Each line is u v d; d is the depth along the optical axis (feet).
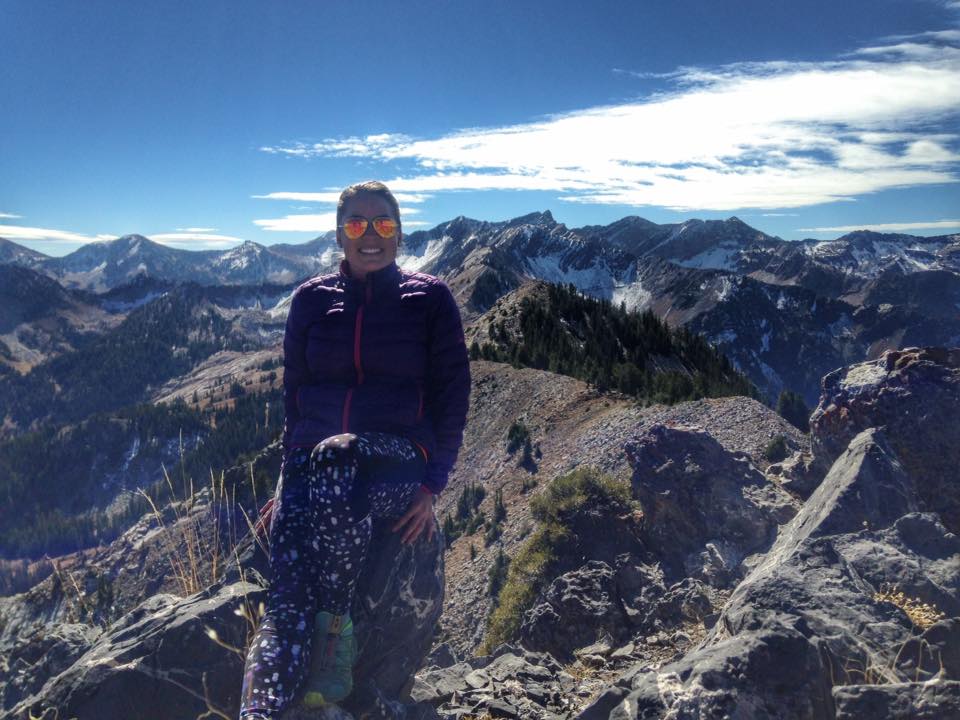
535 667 10.71
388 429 6.11
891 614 6.63
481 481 88.63
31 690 7.52
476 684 9.95
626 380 100.58
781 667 5.19
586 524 25.23
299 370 6.50
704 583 14.56
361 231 6.10
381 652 6.54
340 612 5.62
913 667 5.94
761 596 6.97
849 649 6.11
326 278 6.47
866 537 8.11
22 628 8.50
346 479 5.46
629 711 5.41
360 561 5.66
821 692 5.21
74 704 5.88
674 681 5.36
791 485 16.98
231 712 6.11
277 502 6.21
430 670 11.84
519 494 76.38
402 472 5.98
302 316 6.38
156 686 6.01
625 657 12.29
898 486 8.86
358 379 6.20
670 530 16.67
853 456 9.48
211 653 6.19
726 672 5.16
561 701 9.41
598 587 15.66
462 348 6.38
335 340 6.16
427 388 6.40
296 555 5.72
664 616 13.98
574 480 27.27
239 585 6.82
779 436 32.30
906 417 10.69
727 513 15.89
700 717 4.98
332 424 6.09
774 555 9.39
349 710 6.16
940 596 7.16
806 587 7.00
